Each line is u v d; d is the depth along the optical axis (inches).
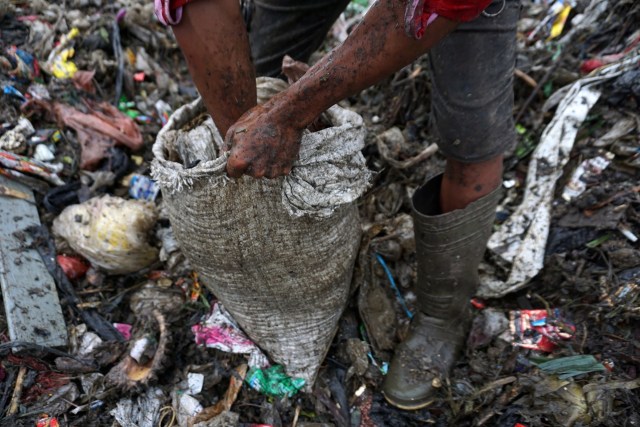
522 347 67.2
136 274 76.5
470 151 52.5
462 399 63.6
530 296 73.0
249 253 54.8
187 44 39.2
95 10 106.1
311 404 65.8
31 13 104.4
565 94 82.7
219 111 43.0
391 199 82.7
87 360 66.9
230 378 66.6
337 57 35.9
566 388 61.1
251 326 64.7
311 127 55.9
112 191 84.5
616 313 65.7
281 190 49.7
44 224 78.9
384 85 95.9
